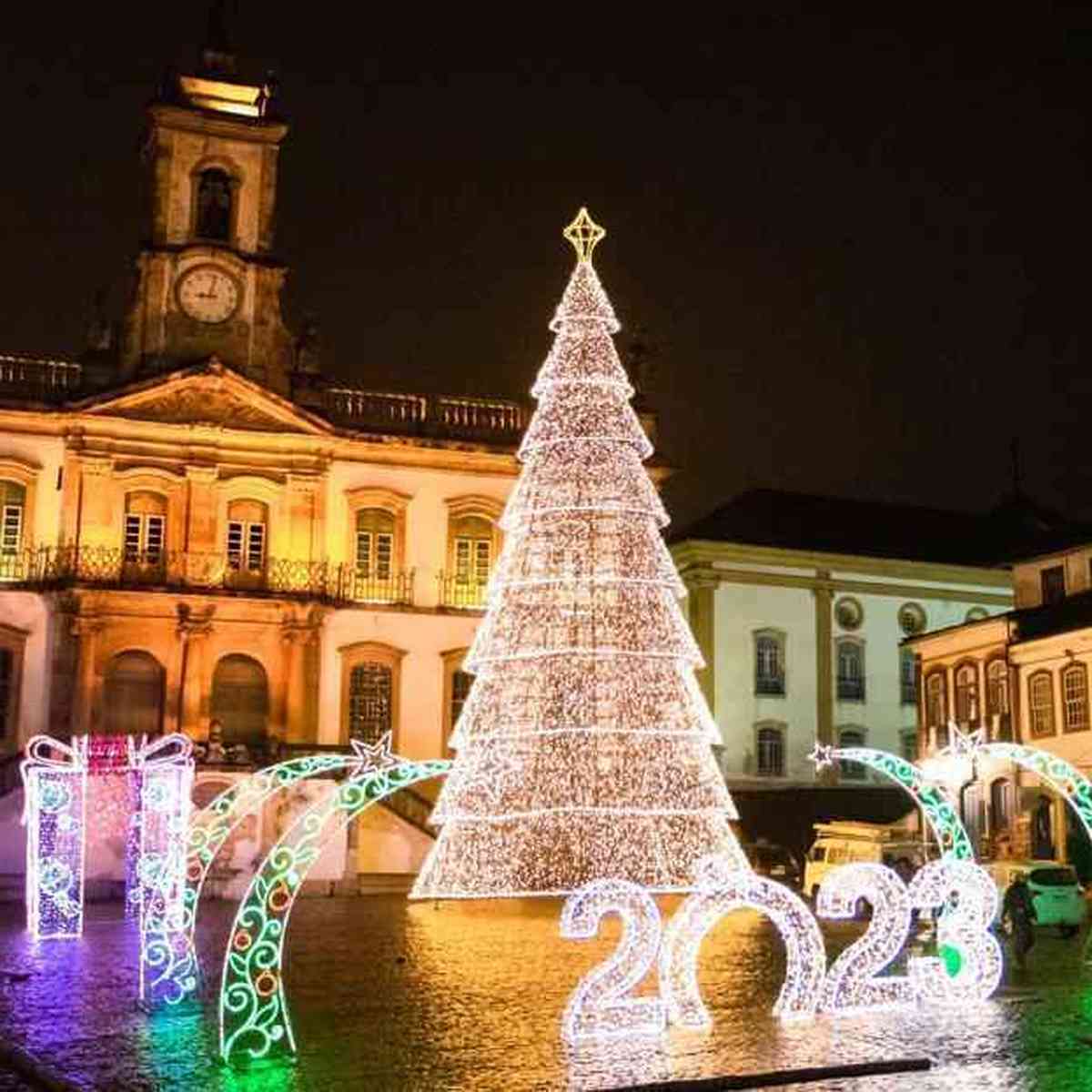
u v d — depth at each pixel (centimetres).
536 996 1759
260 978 1376
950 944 1723
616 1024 1463
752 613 5472
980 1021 1545
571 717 2975
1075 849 3950
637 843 2938
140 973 1883
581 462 3119
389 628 4584
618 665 3016
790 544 5659
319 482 4553
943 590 5794
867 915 3112
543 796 2941
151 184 4641
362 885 3972
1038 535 6178
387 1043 1409
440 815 3036
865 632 5644
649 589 3089
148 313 4528
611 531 3097
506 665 3050
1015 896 2005
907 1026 1516
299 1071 1269
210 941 2452
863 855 3556
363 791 1474
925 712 4762
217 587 4372
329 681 4509
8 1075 1309
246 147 4697
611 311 3250
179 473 4434
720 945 2464
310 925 2862
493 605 3142
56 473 4375
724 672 5378
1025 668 4262
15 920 3027
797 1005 1595
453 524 4706
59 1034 1483
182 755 2470
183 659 4344
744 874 1784
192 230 4616
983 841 4325
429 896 2989
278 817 3834
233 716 4403
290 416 4534
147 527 4416
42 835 2689
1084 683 4016
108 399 4378
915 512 6294
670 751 3006
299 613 4438
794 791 5353
